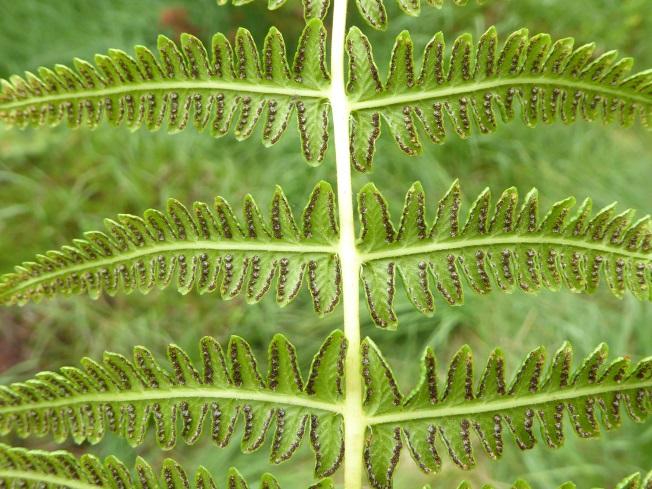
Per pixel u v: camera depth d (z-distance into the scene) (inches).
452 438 8.5
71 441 13.2
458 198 8.9
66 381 8.6
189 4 16.8
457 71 9.1
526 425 8.5
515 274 8.9
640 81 9.0
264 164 16.0
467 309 14.3
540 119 9.1
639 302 14.2
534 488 12.9
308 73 9.1
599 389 8.5
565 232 8.9
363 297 14.2
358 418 8.6
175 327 14.6
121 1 17.4
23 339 14.5
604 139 16.0
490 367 8.5
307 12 9.2
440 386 8.6
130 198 15.8
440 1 9.1
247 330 14.4
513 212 8.9
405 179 15.4
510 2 16.4
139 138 16.1
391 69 9.1
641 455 13.1
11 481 8.5
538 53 9.0
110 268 8.9
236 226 8.9
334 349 8.7
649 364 8.5
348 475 8.5
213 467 13.1
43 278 8.9
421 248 8.9
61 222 15.5
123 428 8.6
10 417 8.5
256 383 8.6
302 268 8.9
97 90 9.1
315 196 8.9
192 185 15.8
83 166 16.0
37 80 9.1
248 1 9.0
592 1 16.1
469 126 9.1
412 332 14.2
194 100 9.1
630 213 8.8
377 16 9.1
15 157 15.8
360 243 8.9
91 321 14.6
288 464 13.3
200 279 8.9
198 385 8.6
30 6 17.3
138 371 8.6
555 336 14.2
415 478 13.0
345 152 9.0
